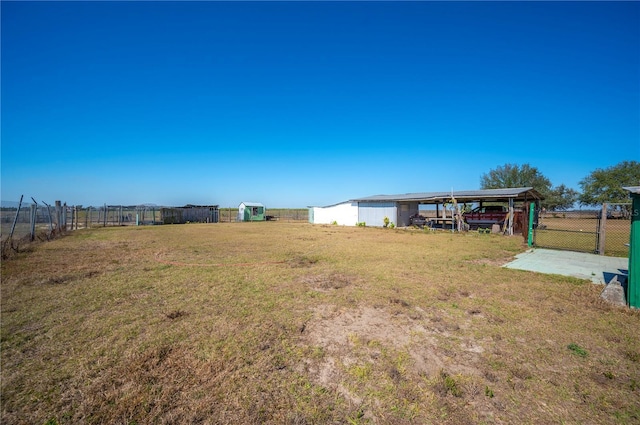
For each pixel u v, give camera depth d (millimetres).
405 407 2350
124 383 2662
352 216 27547
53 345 3393
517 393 2525
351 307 4680
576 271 7172
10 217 11148
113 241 14016
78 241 13766
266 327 3904
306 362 3031
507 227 18016
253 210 39344
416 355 3172
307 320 4152
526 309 4531
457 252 10258
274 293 5438
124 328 3871
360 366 2951
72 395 2494
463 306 4684
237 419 2213
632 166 35531
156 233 18781
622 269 7391
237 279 6496
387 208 24844
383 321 4113
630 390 2564
